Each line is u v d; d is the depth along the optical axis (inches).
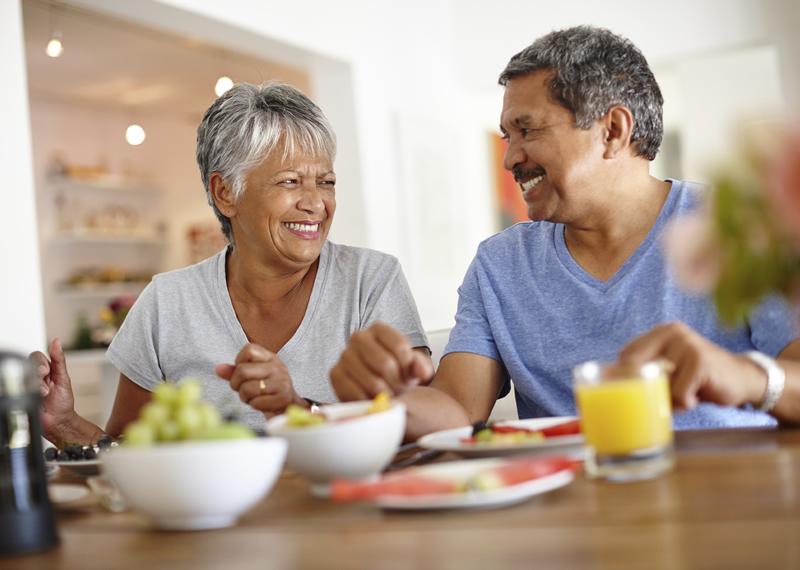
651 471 38.5
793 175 20.6
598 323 65.0
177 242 313.4
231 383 58.0
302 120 79.0
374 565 29.0
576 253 67.9
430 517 34.9
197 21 174.4
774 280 22.9
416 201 227.6
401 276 81.9
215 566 30.9
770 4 213.6
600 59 62.8
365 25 215.6
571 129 63.3
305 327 79.7
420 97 234.2
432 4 243.3
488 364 68.7
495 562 28.1
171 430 36.4
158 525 37.7
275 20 186.7
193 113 304.3
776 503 31.9
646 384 38.7
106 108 291.7
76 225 284.4
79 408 209.3
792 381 46.2
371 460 40.7
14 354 36.6
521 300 68.2
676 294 63.1
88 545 36.0
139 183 297.6
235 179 78.8
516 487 34.9
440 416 55.5
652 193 66.2
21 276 134.6
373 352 51.4
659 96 65.4
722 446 44.6
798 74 211.0
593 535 30.0
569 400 65.8
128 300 282.5
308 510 38.7
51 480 55.3
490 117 272.2
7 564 34.3
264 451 36.4
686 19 221.8
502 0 244.2
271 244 78.3
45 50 223.8
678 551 27.3
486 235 265.6
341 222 211.6
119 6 164.4
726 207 22.4
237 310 81.9
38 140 274.8
